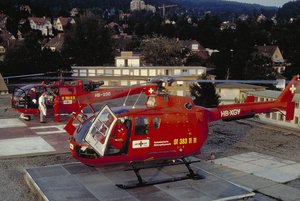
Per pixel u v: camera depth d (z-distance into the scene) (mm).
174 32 162875
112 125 13922
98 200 13352
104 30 84500
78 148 14523
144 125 14844
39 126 25984
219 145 22469
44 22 183125
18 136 23266
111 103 35781
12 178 16453
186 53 93625
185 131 15711
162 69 51250
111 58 86000
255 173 17688
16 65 60625
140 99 39156
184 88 49781
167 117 15297
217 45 141625
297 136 24875
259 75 68750
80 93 27453
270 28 170125
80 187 14516
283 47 135625
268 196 15141
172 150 15531
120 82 51438
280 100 19312
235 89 40406
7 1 183250
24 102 26688
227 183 15188
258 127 27375
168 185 14875
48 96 27188
